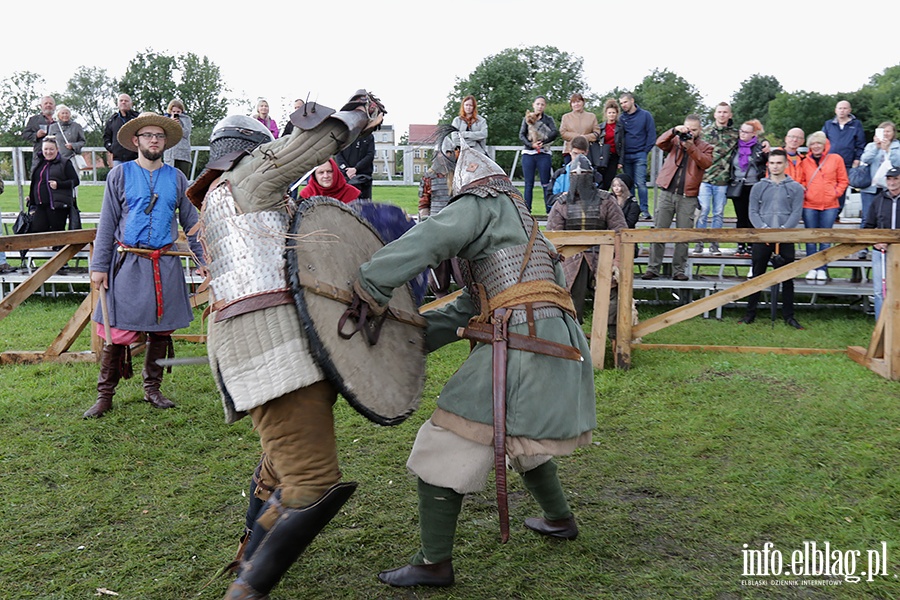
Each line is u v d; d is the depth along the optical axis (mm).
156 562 3229
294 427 2627
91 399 5402
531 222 3012
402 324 2977
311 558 3256
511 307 2867
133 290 4980
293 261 2637
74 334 6434
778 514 3643
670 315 6297
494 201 2932
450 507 2953
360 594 3008
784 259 8055
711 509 3701
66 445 4535
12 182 15102
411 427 4875
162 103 63250
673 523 3576
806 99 52406
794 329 8008
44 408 5199
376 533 3463
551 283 2957
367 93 2814
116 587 3047
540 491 3322
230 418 2738
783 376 5965
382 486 3986
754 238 6008
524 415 2809
